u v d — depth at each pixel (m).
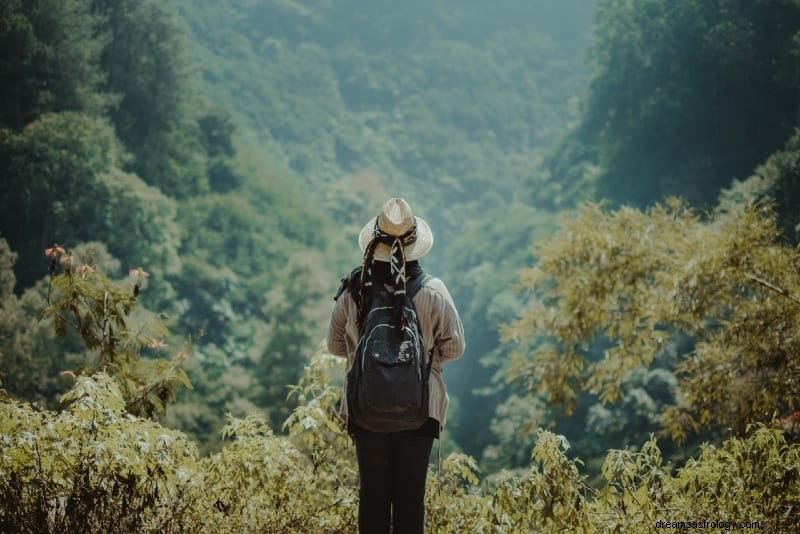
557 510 3.46
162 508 3.36
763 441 3.60
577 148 106.19
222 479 3.62
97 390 3.27
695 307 9.89
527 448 52.81
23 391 40.94
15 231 70.62
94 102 85.31
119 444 3.12
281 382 60.91
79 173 71.75
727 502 3.42
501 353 75.25
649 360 11.37
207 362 75.94
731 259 9.49
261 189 118.44
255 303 94.00
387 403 2.76
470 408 80.00
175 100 101.69
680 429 10.31
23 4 81.81
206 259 92.94
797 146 29.03
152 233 75.12
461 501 3.85
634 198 74.31
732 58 65.69
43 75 81.69
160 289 74.38
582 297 11.29
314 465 4.14
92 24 91.44
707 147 69.06
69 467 3.06
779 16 64.94
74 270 4.80
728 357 9.61
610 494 3.54
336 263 112.88
